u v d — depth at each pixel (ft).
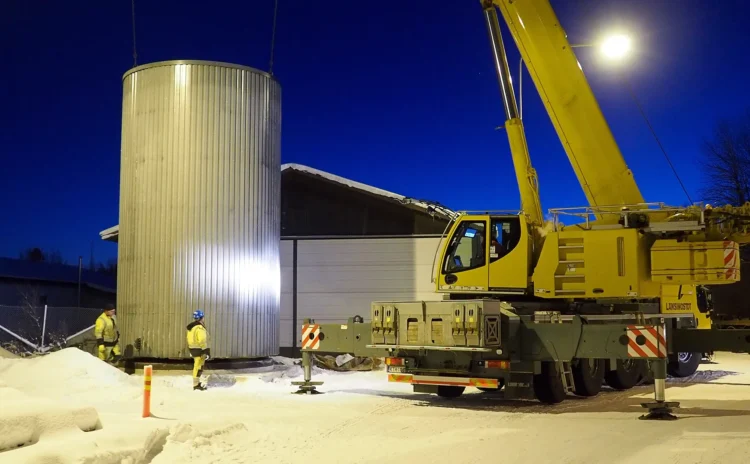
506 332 38.14
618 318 40.60
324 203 72.08
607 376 47.11
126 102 56.44
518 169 43.24
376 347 39.86
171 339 53.06
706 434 28.96
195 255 53.67
